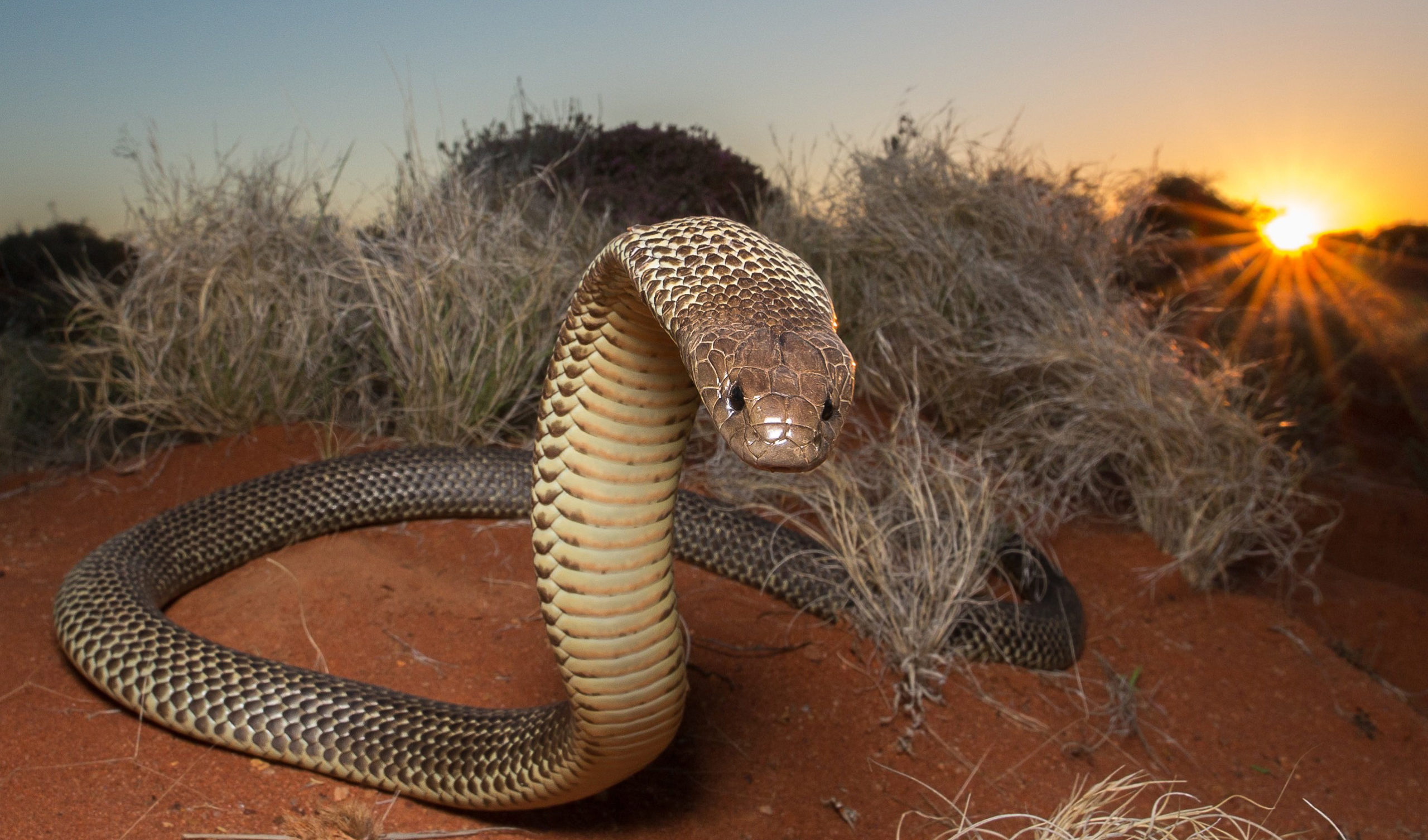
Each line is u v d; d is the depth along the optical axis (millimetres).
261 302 907
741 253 322
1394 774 608
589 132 1442
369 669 563
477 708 483
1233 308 1435
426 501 764
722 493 814
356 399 952
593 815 478
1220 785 572
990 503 699
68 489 842
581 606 372
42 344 1114
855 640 628
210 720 480
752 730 545
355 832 428
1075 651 667
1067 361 886
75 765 465
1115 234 1114
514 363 880
